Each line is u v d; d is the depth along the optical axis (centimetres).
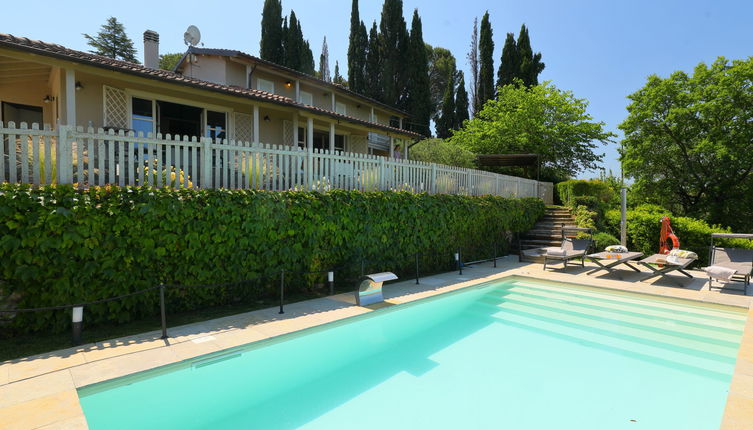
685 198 2403
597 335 543
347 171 805
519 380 402
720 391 377
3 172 462
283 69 1622
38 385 325
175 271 548
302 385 389
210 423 313
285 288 678
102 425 306
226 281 597
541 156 2542
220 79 1530
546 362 451
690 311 646
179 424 311
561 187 1977
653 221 1320
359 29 3412
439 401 357
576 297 755
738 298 675
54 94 1068
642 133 2378
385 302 641
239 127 1321
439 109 4397
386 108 2183
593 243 1255
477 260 1113
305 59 3509
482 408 343
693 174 2239
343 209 733
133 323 511
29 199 433
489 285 832
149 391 359
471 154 2066
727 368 432
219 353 412
